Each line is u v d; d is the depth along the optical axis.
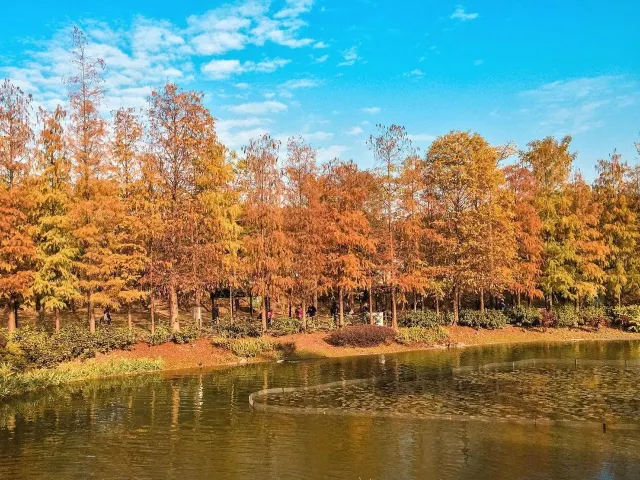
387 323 37.03
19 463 12.05
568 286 39.75
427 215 39.03
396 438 13.48
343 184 35.12
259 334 31.78
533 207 39.62
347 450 12.59
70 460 12.20
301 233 33.62
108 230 28.20
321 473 11.12
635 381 20.84
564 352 30.22
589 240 40.50
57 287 27.16
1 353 22.44
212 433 14.22
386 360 28.25
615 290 41.28
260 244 32.25
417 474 10.96
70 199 28.05
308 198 34.28
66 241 27.72
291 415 16.03
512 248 38.22
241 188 34.78
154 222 27.97
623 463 11.42
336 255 34.62
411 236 36.19
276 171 33.12
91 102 27.56
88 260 28.84
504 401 17.44
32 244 26.41
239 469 11.44
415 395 18.66
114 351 26.75
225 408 17.11
